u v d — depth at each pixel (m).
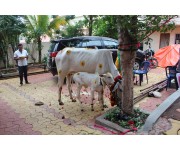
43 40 14.80
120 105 4.47
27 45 12.12
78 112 4.84
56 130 3.97
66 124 4.23
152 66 10.72
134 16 3.58
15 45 11.03
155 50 13.70
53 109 5.07
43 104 5.43
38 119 4.49
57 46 7.29
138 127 3.90
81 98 5.85
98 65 4.72
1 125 4.21
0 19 9.47
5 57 10.55
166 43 13.36
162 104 4.75
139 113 4.42
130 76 4.12
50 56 7.37
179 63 6.24
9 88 7.12
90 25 11.83
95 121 4.23
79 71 5.07
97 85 4.63
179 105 4.89
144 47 13.58
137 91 6.53
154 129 3.83
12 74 9.10
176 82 6.47
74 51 5.03
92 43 7.83
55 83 7.81
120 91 4.45
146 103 5.46
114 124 4.00
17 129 4.03
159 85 6.93
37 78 8.76
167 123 4.04
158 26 3.74
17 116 4.67
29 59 12.33
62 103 5.36
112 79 4.54
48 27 11.71
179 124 3.99
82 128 4.04
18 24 10.31
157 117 4.14
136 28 3.71
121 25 3.57
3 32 9.78
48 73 9.91
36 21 11.45
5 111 4.98
